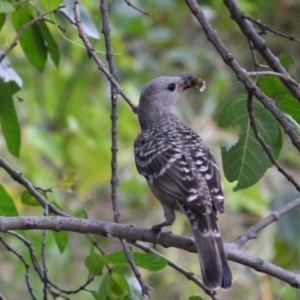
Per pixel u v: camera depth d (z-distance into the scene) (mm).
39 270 7879
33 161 12766
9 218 6754
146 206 14008
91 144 12695
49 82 14156
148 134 8203
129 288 6855
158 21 15102
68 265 13148
